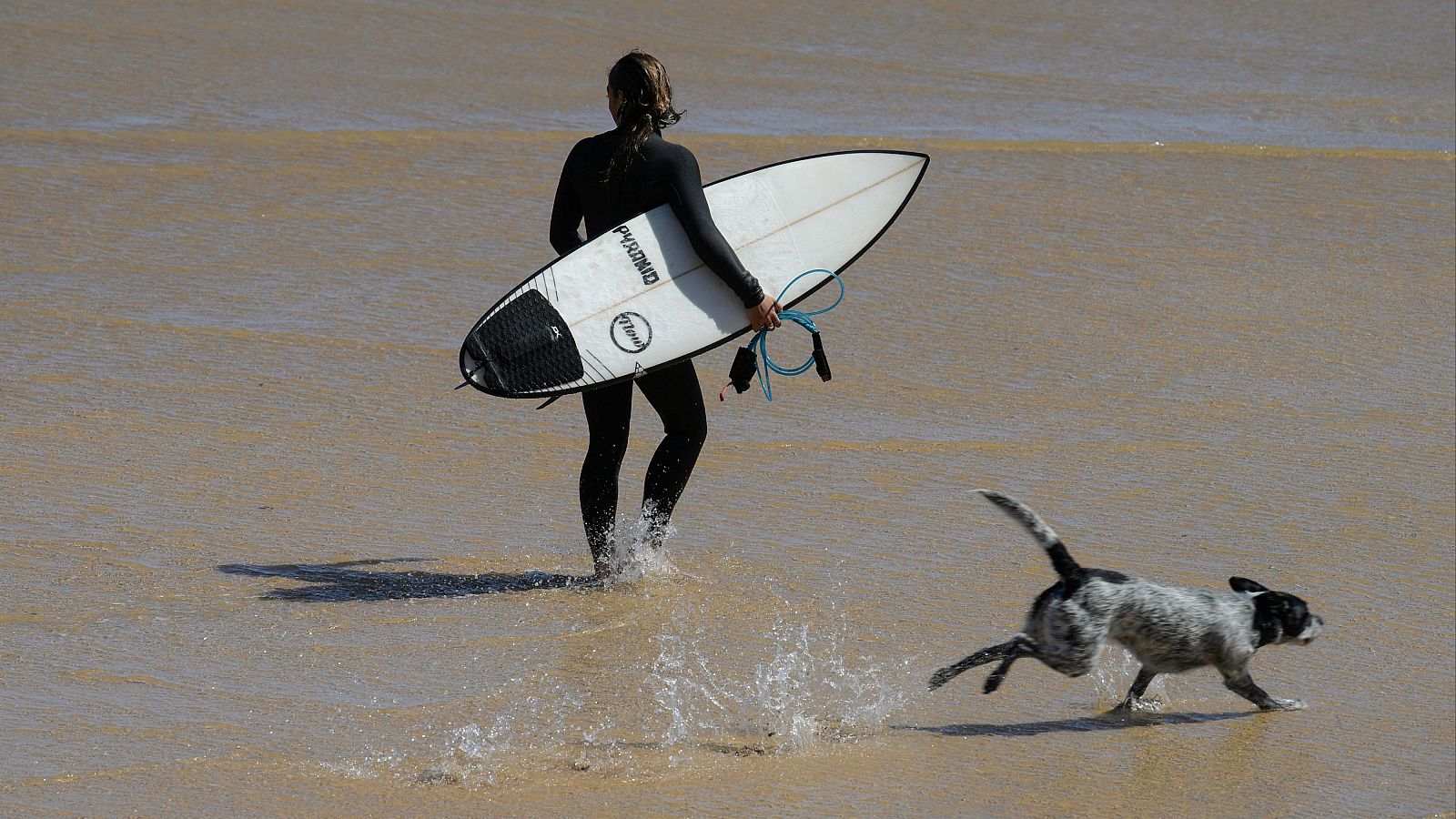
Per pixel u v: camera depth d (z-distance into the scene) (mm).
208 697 19250
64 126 49688
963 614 23000
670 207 23078
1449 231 46500
